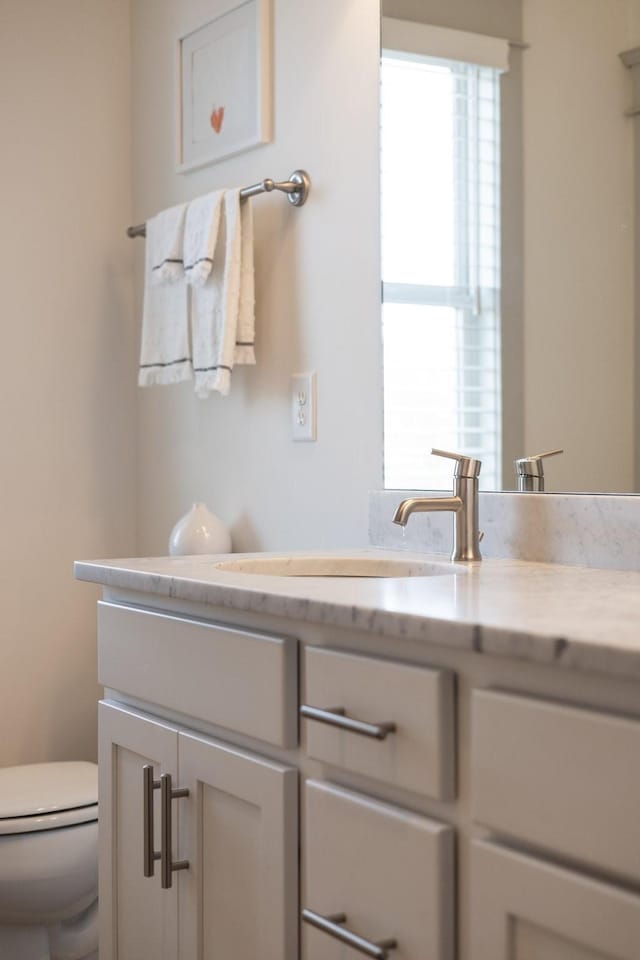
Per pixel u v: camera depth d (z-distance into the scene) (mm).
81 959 2178
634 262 1427
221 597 1220
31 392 2520
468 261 1697
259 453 2176
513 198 1617
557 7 1540
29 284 2514
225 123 2230
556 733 854
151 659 1418
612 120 1459
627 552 1396
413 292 1791
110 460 2641
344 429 1939
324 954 1102
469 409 1688
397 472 1824
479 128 1669
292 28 2053
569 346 1523
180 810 1348
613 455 1456
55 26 2541
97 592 2623
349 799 1064
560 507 1501
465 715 959
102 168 2615
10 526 2494
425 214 1767
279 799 1156
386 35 1836
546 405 1560
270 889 1171
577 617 926
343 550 1801
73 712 2576
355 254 1907
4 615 2486
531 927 884
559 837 852
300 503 2057
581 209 1503
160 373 2256
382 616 990
